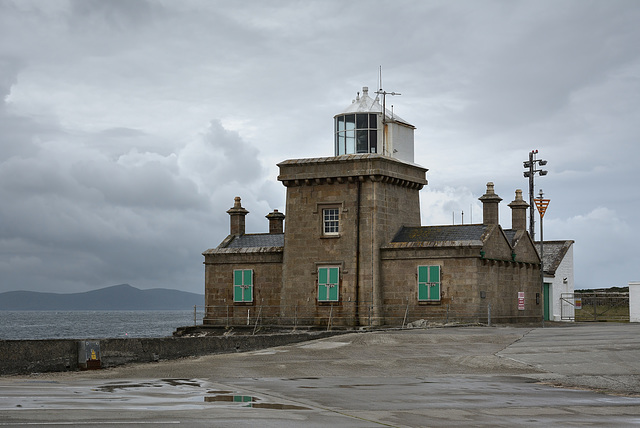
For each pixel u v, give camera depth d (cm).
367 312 4466
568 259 5991
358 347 2889
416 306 4428
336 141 4897
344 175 4547
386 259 4519
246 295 4928
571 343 2939
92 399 1605
